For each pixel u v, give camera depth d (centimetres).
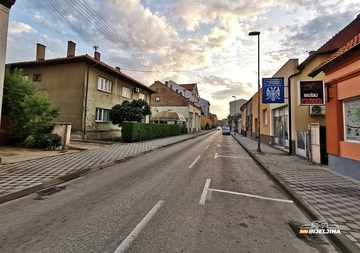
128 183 611
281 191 584
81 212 401
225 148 1642
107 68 1933
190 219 382
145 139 2052
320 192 544
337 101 768
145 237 314
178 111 4212
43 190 538
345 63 708
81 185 586
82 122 1731
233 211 429
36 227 339
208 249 289
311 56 1181
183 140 2330
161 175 713
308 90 973
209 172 779
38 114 1209
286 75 1367
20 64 1861
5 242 293
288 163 970
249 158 1177
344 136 752
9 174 648
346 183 630
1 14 731
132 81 2402
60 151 1143
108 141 1748
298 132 1191
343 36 1132
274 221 390
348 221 383
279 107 1547
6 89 1206
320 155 958
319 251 299
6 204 441
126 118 1886
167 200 475
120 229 337
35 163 816
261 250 293
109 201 462
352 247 297
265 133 1967
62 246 285
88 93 1783
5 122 1240
